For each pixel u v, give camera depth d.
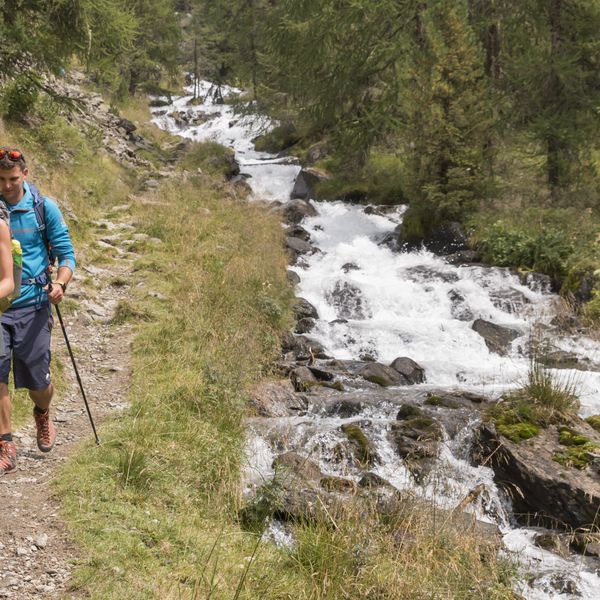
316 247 14.43
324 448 6.31
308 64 18.59
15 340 4.28
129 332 8.22
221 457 5.40
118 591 3.62
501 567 4.59
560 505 5.72
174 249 11.77
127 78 30.84
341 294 11.56
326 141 22.45
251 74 31.11
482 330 10.24
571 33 15.39
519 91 15.77
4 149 4.13
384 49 17.28
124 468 4.85
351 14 17.22
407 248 14.47
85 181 15.06
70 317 8.34
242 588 3.87
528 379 7.68
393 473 6.18
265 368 8.25
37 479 4.70
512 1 16.58
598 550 5.19
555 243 12.34
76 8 14.06
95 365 7.23
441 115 14.26
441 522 4.91
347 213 17.03
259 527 4.79
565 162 15.60
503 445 6.24
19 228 4.25
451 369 9.02
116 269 10.60
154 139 25.02
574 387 7.42
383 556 4.31
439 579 4.20
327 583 4.01
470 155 14.32
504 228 13.20
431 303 11.50
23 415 5.70
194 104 38.66
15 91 15.14
